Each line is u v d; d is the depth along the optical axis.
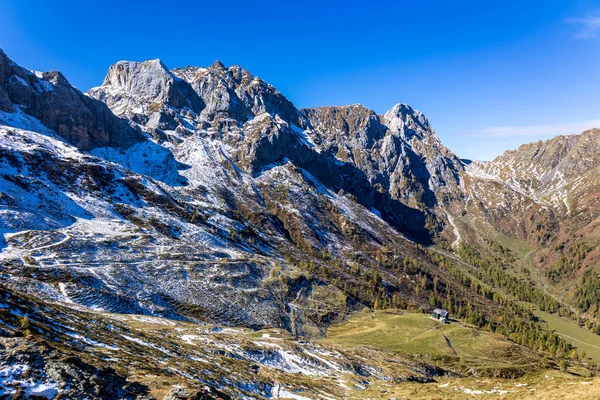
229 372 63.09
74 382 32.19
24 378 30.59
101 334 57.44
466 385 82.69
